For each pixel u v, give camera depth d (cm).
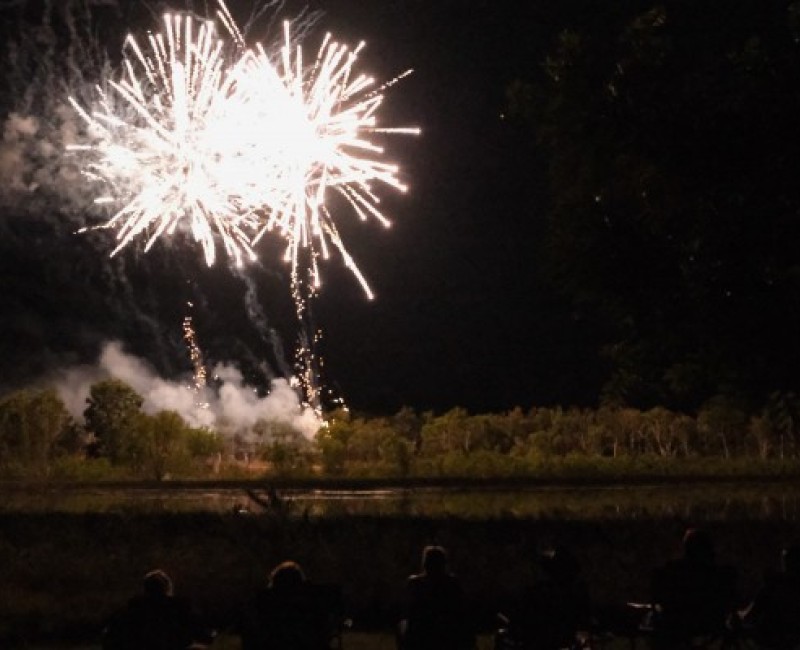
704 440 6084
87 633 1268
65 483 5172
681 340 1263
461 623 934
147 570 1564
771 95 1256
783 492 4156
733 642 957
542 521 2084
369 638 1235
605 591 1370
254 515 2038
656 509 3041
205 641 951
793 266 1232
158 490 4597
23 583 1514
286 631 906
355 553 1625
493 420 6875
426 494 4225
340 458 5888
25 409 6162
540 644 930
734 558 1559
